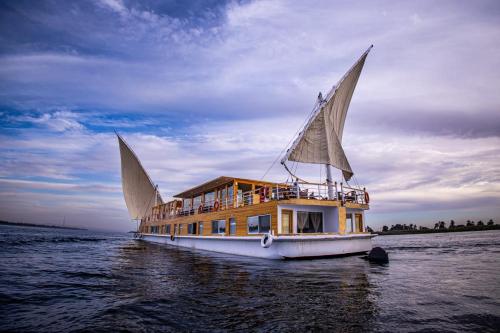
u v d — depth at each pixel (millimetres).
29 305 9484
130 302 9469
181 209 39750
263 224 21203
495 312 7973
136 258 23641
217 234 27297
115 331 7055
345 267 16344
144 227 58562
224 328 7023
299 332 6660
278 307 8547
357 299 9320
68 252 30875
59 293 11102
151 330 7051
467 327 6875
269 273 14391
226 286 11555
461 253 27172
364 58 27453
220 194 30578
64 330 7195
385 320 7348
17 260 22734
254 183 28125
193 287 11547
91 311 8672
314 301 9133
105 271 16453
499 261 20172
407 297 9547
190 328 7105
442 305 8625
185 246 34969
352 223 24031
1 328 7398
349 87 28188
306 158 24828
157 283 12602
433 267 16719
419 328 6816
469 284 11672
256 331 6777
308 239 19406
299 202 19844
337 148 26422
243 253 22703
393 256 24266
